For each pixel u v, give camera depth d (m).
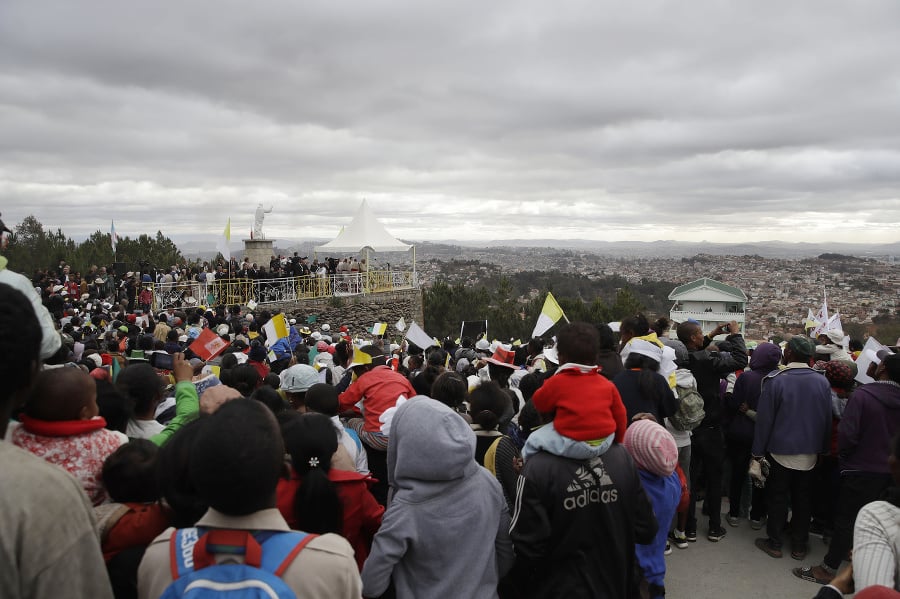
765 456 4.89
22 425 2.45
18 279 2.46
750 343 9.40
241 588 1.56
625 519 2.94
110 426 3.20
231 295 21.94
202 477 1.63
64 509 1.46
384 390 4.38
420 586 2.69
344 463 3.17
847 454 4.26
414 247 28.88
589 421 2.84
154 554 1.75
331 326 24.45
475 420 3.76
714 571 4.54
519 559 2.98
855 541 2.38
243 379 5.19
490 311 37.03
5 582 1.36
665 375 4.51
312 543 1.73
